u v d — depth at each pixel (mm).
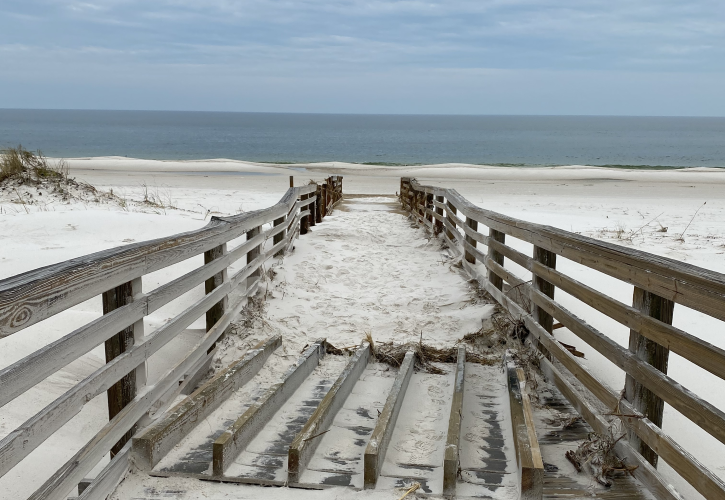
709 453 3711
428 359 5062
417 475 3156
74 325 5125
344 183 26453
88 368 4648
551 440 3570
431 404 4219
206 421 3738
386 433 3324
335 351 5309
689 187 26469
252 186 23703
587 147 82938
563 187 25969
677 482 3375
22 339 4734
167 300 3740
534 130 173375
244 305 5922
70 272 2561
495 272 6078
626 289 6922
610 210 16875
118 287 3197
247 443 3445
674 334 2643
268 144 81312
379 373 4867
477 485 3029
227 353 5039
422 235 10625
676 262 2775
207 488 2959
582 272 7629
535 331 4766
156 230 9414
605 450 3141
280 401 4070
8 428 3773
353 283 7488
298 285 7203
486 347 5379
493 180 29656
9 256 7398
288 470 3014
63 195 11750
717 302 2314
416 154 63938
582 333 3771
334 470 3188
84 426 4082
